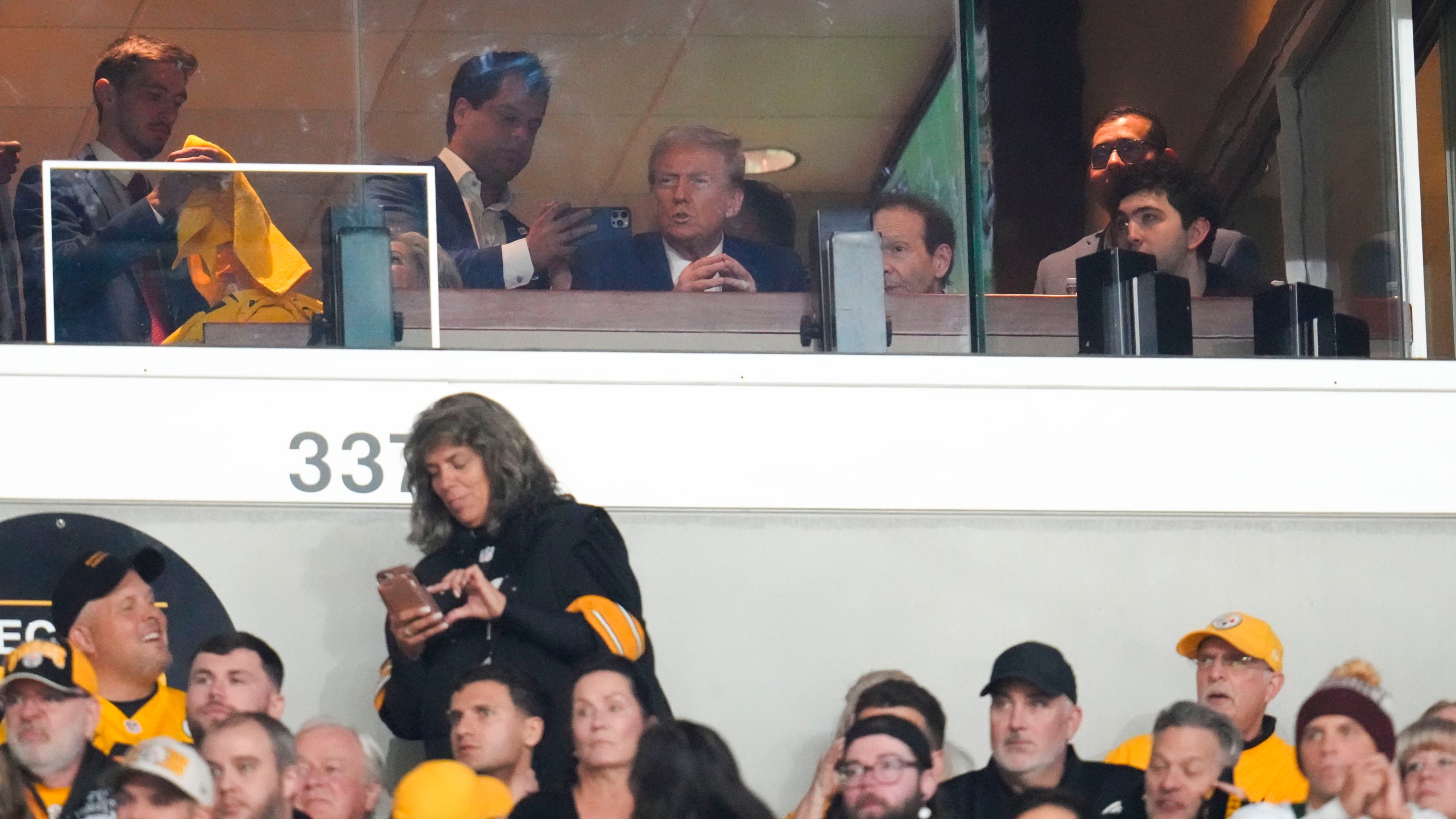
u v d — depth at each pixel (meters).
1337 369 22.78
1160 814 20.98
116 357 21.39
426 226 21.84
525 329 21.84
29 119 21.61
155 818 18.86
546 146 21.95
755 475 21.78
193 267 21.67
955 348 22.38
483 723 19.39
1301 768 21.42
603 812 19.11
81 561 20.98
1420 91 25.66
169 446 21.34
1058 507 22.17
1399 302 23.59
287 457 21.44
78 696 19.77
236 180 21.70
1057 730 20.83
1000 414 22.17
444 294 21.78
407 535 21.45
